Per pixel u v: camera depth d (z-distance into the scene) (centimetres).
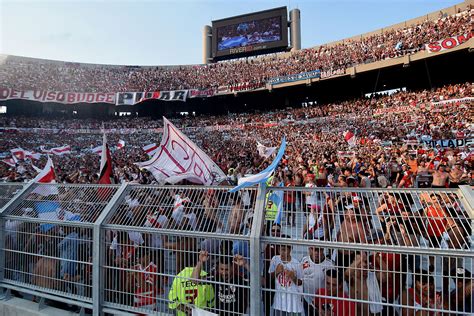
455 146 2097
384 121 3053
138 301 356
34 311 405
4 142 3878
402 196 300
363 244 277
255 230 309
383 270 280
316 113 3869
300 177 1113
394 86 4400
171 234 342
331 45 4434
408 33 3534
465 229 267
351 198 308
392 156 1598
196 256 343
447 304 270
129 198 399
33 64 4684
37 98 4303
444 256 254
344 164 1520
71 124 4644
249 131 3931
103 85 4753
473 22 2992
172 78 4872
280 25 4784
